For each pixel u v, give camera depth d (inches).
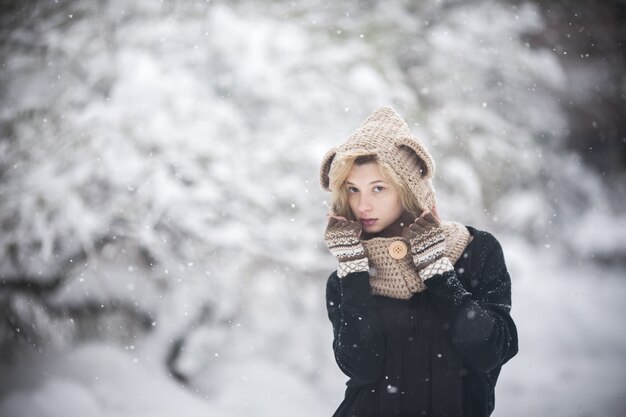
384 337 92.0
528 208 421.1
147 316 296.4
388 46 333.4
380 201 92.6
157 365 287.7
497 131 358.6
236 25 301.9
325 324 336.8
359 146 90.9
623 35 544.1
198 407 265.9
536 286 448.8
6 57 295.1
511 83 386.0
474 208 332.8
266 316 323.0
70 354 281.6
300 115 305.1
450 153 333.1
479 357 86.3
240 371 305.6
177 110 279.6
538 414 283.4
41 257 276.7
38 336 281.6
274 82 301.1
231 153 285.0
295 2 330.6
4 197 269.9
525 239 442.9
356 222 92.9
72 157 271.9
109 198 274.4
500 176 349.1
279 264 311.4
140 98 277.7
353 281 91.2
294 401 290.8
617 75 557.6
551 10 463.5
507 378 341.1
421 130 326.0
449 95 358.6
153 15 308.7
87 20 303.0
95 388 260.5
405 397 90.5
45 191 268.1
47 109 282.2
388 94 315.3
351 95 313.6
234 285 301.7
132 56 288.5
